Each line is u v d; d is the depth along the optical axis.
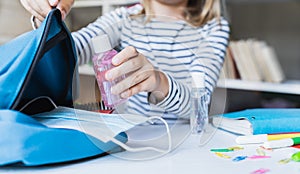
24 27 1.74
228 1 1.91
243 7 1.99
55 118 0.50
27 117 0.42
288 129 0.60
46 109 0.55
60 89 0.56
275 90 1.59
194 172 0.41
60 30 0.48
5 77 0.43
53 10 0.46
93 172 0.41
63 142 0.43
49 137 0.42
